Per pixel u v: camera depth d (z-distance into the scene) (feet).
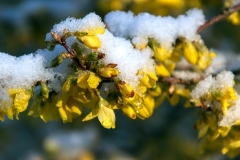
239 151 2.05
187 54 2.09
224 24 4.02
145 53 1.90
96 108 1.81
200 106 1.97
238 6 2.21
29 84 1.81
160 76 2.10
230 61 2.87
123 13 2.12
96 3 4.11
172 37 2.07
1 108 1.80
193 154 4.13
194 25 2.13
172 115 4.17
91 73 1.76
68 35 1.75
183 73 2.21
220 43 4.08
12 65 1.81
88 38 1.75
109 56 1.80
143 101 1.83
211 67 2.36
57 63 1.76
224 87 1.95
